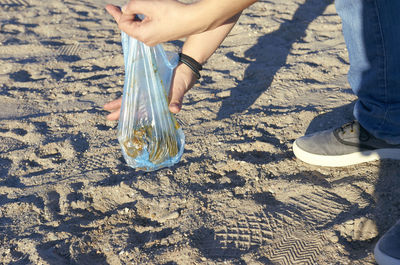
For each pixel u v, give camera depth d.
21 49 2.25
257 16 2.56
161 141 1.27
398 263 1.13
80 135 1.67
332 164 1.47
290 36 2.31
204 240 1.28
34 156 1.58
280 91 1.85
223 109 1.78
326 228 1.28
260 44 2.23
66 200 1.41
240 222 1.31
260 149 1.57
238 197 1.39
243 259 1.22
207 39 1.29
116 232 1.32
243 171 1.48
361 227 1.27
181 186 1.44
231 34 2.37
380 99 1.33
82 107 1.83
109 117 1.33
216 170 1.50
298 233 1.27
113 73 2.05
